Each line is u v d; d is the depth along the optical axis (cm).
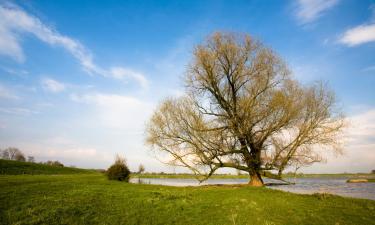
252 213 1555
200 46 3130
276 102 2877
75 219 1335
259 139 3011
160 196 1947
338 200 2181
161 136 3247
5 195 1638
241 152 3055
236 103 3005
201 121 3088
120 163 3638
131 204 1655
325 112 2891
